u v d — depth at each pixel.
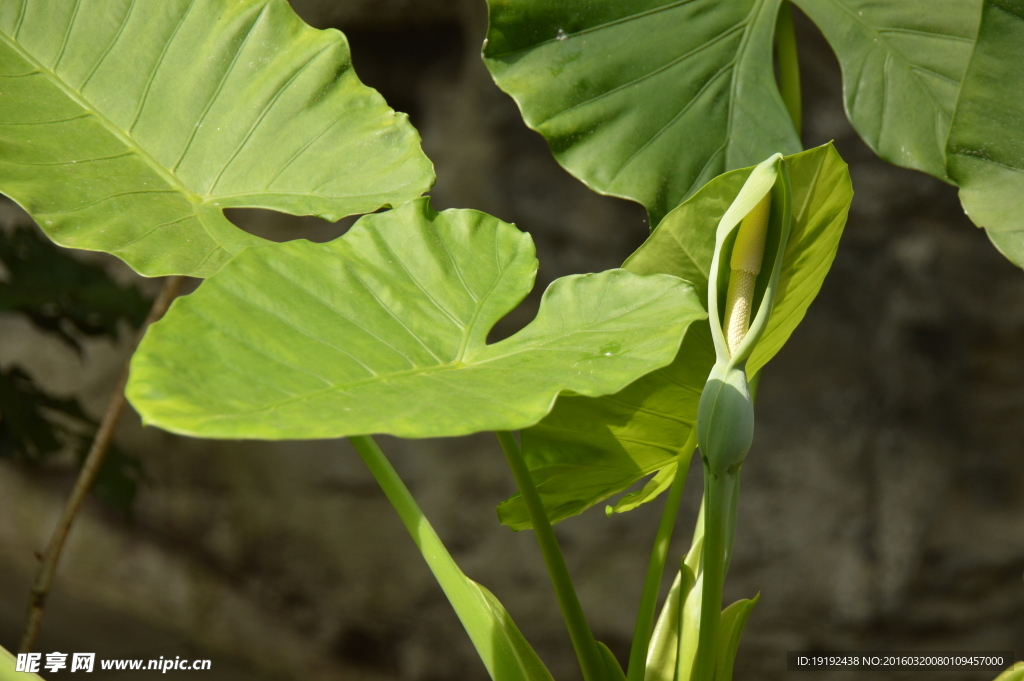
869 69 2.11
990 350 6.31
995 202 1.87
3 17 2.01
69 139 1.95
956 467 6.32
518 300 1.82
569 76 2.06
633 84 2.07
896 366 6.27
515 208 6.39
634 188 2.05
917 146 2.09
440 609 6.64
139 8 2.03
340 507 6.58
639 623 1.92
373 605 6.68
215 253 1.90
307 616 6.79
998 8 1.86
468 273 1.84
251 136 2.01
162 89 2.01
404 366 1.72
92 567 6.81
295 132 2.01
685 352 1.91
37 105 1.97
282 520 6.64
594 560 6.28
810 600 6.24
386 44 6.39
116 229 1.89
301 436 1.60
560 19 2.06
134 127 2.00
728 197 1.87
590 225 6.36
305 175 1.99
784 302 1.94
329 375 1.68
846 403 6.28
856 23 2.12
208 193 1.98
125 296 3.31
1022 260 1.85
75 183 1.91
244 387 1.64
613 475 2.01
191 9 2.03
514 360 1.73
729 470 1.76
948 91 2.09
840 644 6.23
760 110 2.08
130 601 6.79
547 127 2.04
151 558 6.84
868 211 6.26
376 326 1.76
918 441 6.27
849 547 6.22
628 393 1.93
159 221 1.92
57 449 3.20
